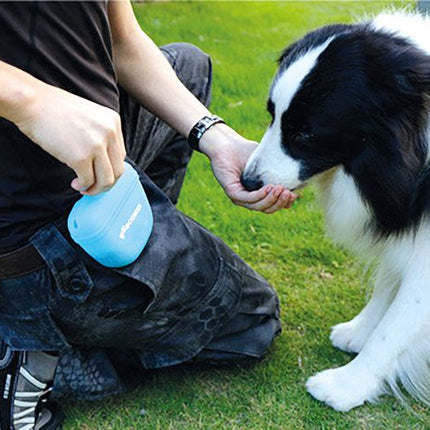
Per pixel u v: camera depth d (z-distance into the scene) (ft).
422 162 5.37
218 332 5.78
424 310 5.67
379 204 5.66
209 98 7.25
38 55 4.12
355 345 6.51
